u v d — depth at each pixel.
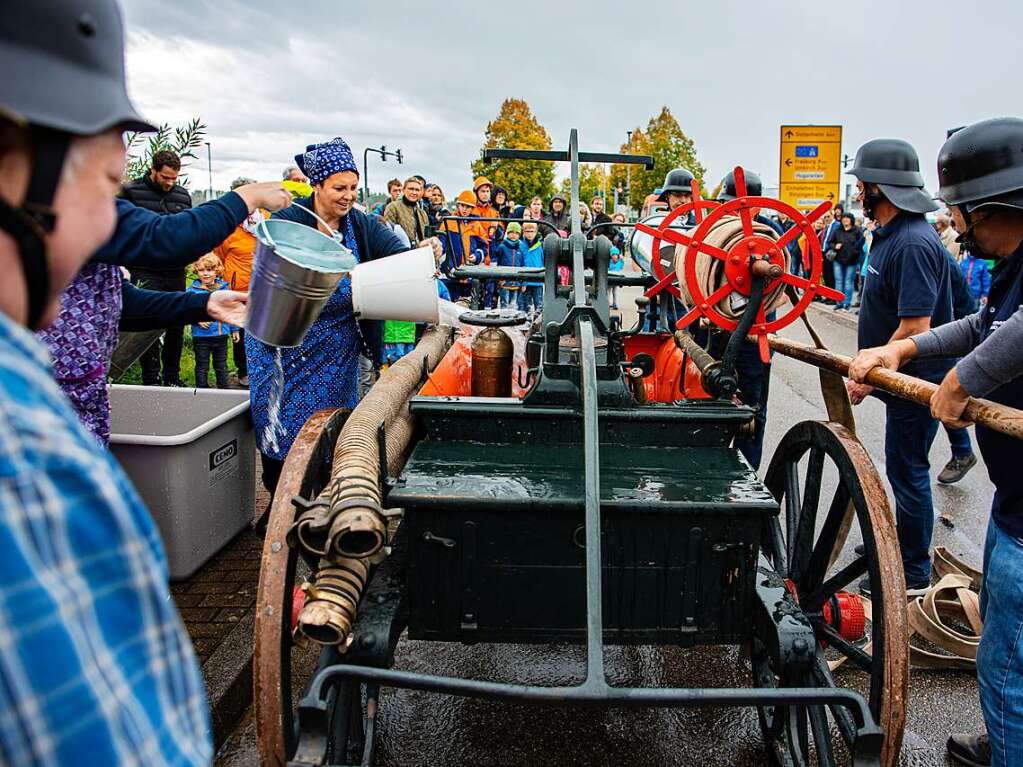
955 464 5.29
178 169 5.53
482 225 9.20
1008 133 1.93
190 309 2.61
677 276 2.79
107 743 0.63
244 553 3.66
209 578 3.41
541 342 2.76
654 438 2.38
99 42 0.79
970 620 3.12
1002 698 1.95
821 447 2.43
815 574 2.54
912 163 3.26
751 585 2.12
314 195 3.18
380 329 3.35
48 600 0.61
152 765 0.67
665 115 55.50
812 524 2.55
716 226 2.60
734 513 2.01
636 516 2.05
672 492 2.04
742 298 2.60
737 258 2.41
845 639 2.32
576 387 2.35
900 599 1.93
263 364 3.14
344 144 3.13
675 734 2.65
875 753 1.68
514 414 2.34
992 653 1.98
